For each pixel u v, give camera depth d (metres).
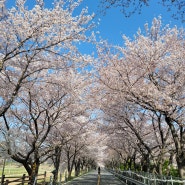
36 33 9.81
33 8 9.84
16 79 13.16
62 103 16.58
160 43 14.73
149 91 12.72
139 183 19.98
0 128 14.18
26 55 10.68
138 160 45.66
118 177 35.88
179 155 12.98
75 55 11.36
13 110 15.74
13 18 10.05
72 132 21.75
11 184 24.77
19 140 15.46
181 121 13.65
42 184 17.67
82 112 18.22
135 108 19.05
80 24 10.53
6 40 10.66
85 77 15.46
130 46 14.34
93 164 90.25
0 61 8.96
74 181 28.39
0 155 13.45
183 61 14.65
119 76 14.09
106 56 15.19
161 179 15.05
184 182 11.59
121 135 25.09
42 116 17.84
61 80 14.15
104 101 18.16
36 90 14.70
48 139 20.12
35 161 14.22
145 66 14.02
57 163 21.27
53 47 11.25
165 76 15.38
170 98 12.66
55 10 9.81
